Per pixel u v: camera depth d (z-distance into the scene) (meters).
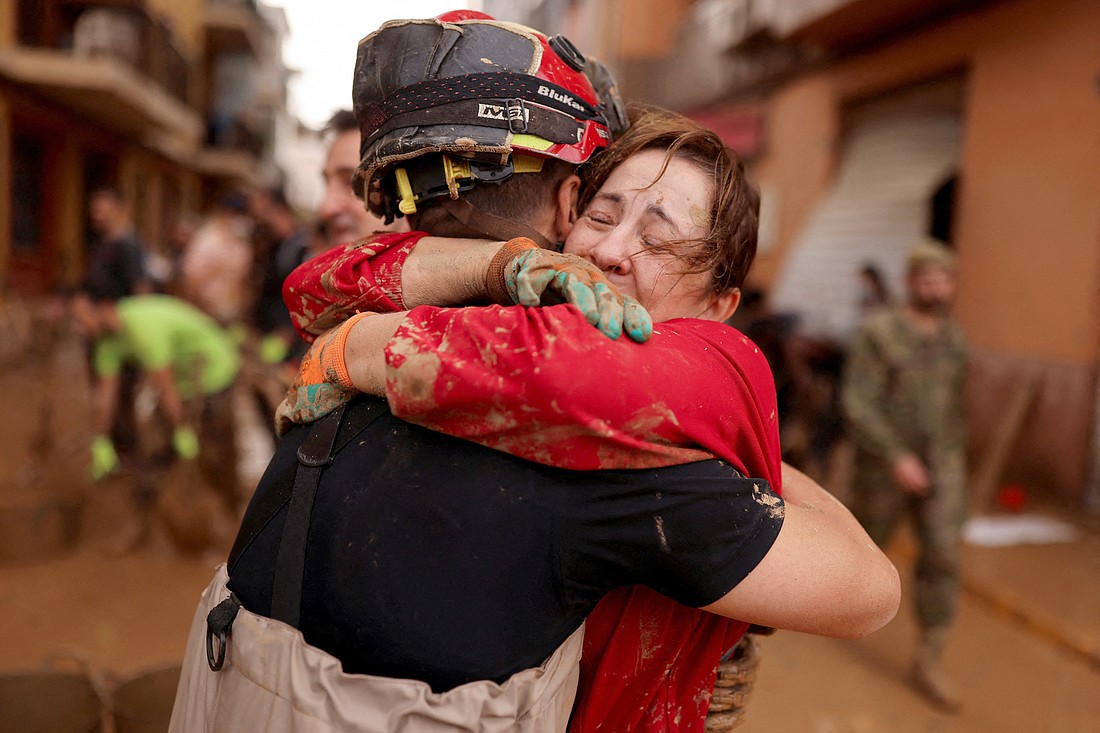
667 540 0.84
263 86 26.52
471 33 0.97
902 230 7.91
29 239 12.84
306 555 0.90
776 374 5.62
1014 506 5.70
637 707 0.99
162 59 14.77
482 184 1.02
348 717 0.82
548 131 0.98
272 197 4.37
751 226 1.14
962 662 3.70
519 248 0.90
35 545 4.28
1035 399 6.23
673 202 1.04
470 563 0.85
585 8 16.23
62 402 8.63
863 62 8.66
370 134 1.02
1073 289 6.05
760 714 3.22
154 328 4.39
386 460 0.89
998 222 6.79
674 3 13.95
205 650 0.99
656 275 1.04
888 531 3.53
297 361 4.42
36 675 2.10
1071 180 6.13
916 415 3.41
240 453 4.67
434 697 0.82
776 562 0.86
